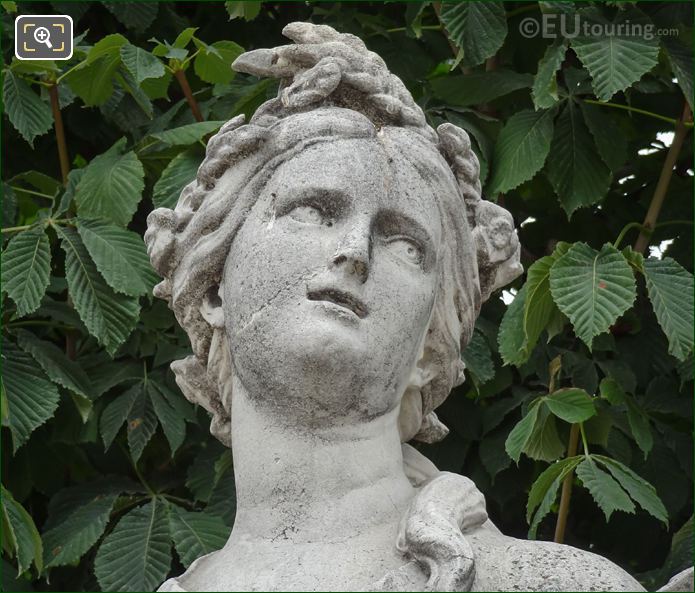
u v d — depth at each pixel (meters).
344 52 4.24
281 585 3.68
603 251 5.46
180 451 6.05
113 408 5.80
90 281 5.66
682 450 5.81
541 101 5.76
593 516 6.09
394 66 6.29
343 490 3.86
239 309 3.95
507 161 5.86
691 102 5.82
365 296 3.88
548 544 3.80
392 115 4.19
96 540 5.57
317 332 3.81
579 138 5.95
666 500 5.81
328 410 3.86
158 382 5.89
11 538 5.34
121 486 5.88
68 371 5.74
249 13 6.07
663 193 6.11
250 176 4.10
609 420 5.63
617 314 5.29
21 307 5.53
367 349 3.86
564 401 5.36
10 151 6.48
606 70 5.66
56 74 6.09
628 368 5.88
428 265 4.03
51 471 6.02
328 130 4.08
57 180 6.47
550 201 6.46
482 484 5.92
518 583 3.66
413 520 3.73
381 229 4.01
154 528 5.55
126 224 5.74
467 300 4.17
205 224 4.11
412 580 3.62
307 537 3.81
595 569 3.70
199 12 6.69
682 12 6.09
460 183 4.23
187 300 4.15
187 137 5.79
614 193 6.44
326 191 3.96
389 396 3.93
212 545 5.50
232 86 6.13
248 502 3.91
